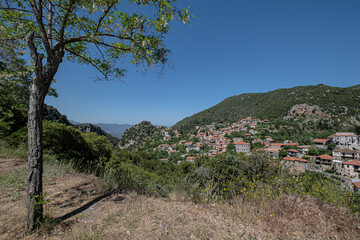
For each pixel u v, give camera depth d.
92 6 2.84
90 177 4.75
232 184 4.27
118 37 2.96
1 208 2.59
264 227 2.42
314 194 3.70
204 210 2.97
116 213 2.64
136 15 2.72
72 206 2.87
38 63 2.09
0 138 8.03
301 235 2.25
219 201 3.45
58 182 4.09
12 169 4.66
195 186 3.82
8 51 4.02
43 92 2.18
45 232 2.00
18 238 1.90
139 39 2.92
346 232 2.26
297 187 3.87
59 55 2.41
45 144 7.51
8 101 7.95
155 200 3.43
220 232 2.24
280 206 2.95
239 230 2.32
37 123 2.11
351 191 3.49
